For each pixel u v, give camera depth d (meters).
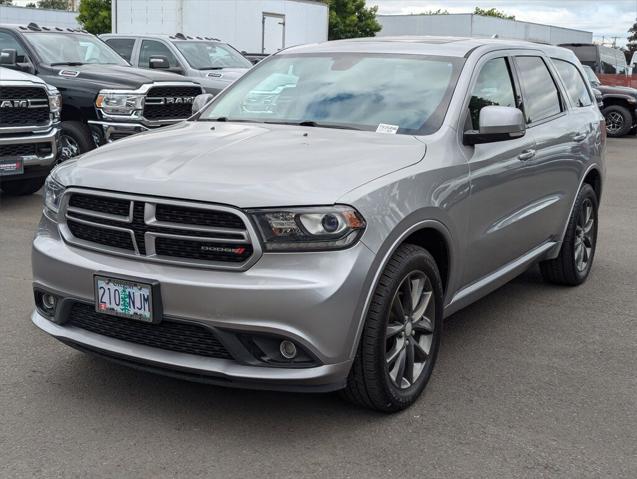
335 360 3.41
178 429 3.65
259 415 3.81
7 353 4.49
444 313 4.30
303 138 4.21
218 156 3.84
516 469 3.38
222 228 3.42
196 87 10.84
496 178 4.60
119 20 20.42
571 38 46.12
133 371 4.29
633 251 7.77
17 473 3.24
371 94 4.68
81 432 3.60
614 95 21.97
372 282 3.48
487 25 39.16
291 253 3.37
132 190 3.58
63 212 3.88
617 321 5.50
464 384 4.27
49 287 3.86
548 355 4.78
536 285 6.41
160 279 3.45
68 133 10.02
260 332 3.34
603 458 3.51
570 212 5.99
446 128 4.34
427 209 3.85
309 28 24.03
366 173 3.69
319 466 3.36
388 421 3.79
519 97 5.25
